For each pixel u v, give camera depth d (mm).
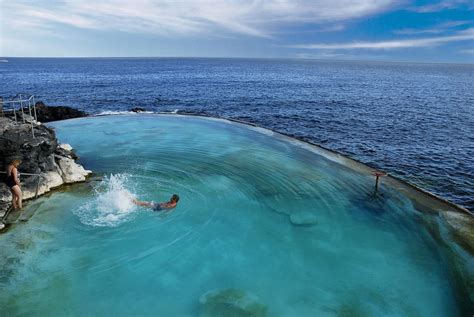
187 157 16375
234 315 6918
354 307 7344
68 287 7672
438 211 11391
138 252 9055
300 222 10758
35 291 7496
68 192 12250
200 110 36375
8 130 12141
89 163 15352
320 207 11719
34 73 91312
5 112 18469
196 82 68312
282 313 7117
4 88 52812
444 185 16984
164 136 20000
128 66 153625
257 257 9039
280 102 42250
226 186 13227
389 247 9508
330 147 23359
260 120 31703
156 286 7836
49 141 12445
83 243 9312
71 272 8164
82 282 7852
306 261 8906
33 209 10898
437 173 18641
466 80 96875
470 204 14914
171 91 51906
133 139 19281
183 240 9672
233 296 7508
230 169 14930
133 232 9945
